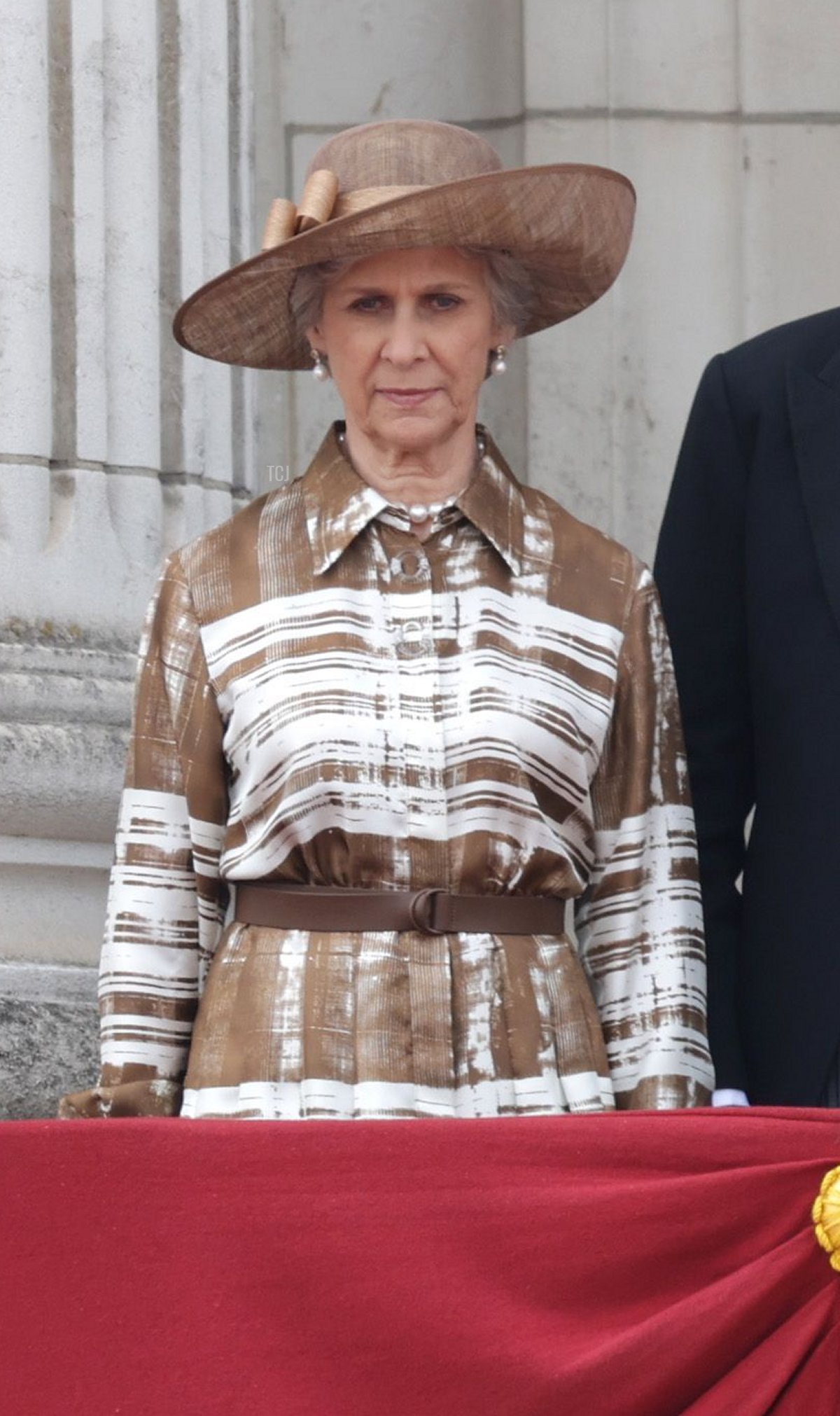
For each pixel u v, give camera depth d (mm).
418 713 5887
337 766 5832
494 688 5941
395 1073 5719
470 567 6059
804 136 10211
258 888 5949
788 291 10203
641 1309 5172
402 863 5832
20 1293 5102
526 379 10164
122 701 7949
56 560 7918
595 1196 5168
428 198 5773
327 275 6023
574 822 6062
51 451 8016
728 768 6656
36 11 7984
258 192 10125
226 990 5883
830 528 6332
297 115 10156
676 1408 5113
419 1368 5125
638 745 6199
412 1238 5156
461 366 6012
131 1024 6035
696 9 10164
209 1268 5129
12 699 7703
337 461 6180
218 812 6094
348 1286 5137
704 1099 6133
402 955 5805
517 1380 5102
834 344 6598
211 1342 5105
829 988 6184
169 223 8523
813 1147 5211
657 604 6297
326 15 10188
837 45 10211
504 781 5891
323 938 5836
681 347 10164
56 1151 5152
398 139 6062
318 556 6035
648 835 6219
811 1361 5102
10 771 7660
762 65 10195
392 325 5969
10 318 7891
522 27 10156
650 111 10156
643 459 10156
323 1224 5156
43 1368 5082
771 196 10211
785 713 6328
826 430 6418
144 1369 5094
